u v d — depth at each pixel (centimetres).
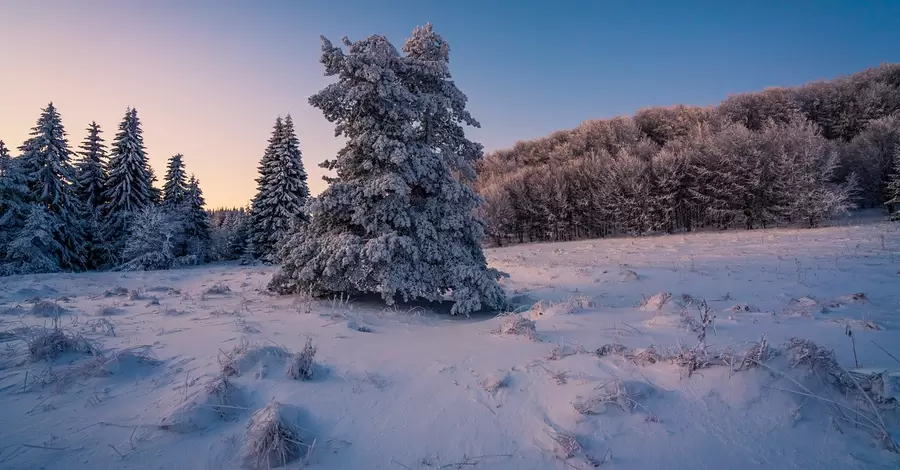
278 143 3328
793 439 289
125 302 1005
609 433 307
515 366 454
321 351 536
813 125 3819
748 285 1053
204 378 421
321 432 320
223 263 3525
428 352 532
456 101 1085
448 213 1029
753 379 350
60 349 495
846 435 288
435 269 974
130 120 3222
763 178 3406
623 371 408
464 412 353
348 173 1097
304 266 1028
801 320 596
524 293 1177
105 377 422
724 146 3622
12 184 2438
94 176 3178
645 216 3806
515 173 5191
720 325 579
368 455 292
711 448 285
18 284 1585
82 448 293
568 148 5419
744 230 3334
